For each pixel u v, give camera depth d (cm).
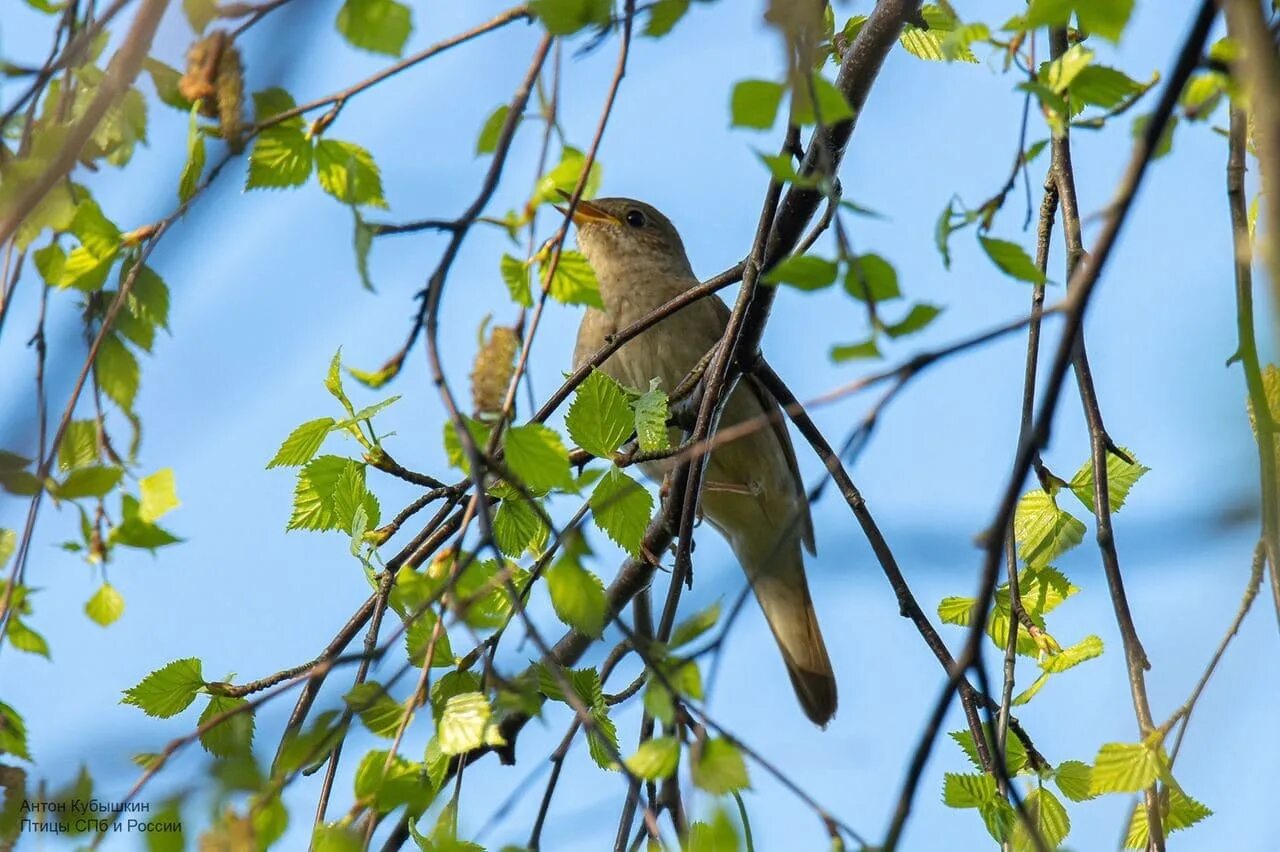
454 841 552
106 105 508
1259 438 554
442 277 512
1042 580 748
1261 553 589
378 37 540
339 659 540
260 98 559
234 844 501
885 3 739
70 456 607
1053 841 660
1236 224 600
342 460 704
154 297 582
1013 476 440
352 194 527
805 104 456
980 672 455
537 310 557
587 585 525
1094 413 706
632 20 556
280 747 613
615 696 705
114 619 625
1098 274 421
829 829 486
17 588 597
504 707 570
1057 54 702
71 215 576
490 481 653
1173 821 654
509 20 561
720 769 502
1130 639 639
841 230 436
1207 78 528
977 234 477
